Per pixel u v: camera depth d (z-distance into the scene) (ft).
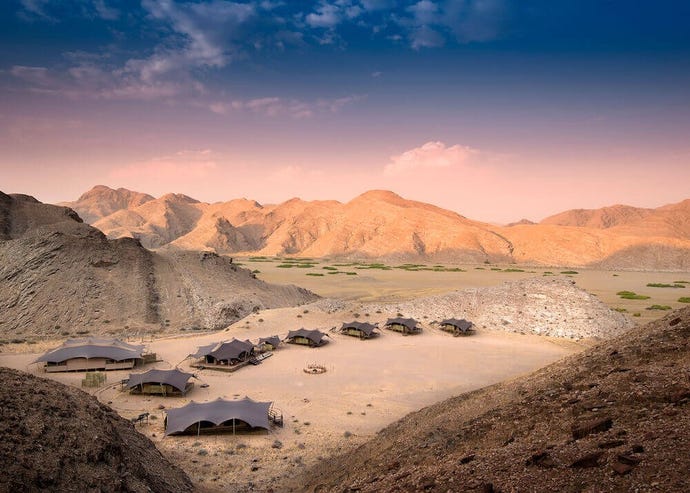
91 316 212.64
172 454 92.02
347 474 72.69
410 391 134.41
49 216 417.28
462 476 49.34
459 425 75.87
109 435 63.77
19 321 203.31
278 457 92.32
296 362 164.66
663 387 51.96
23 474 48.65
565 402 60.13
